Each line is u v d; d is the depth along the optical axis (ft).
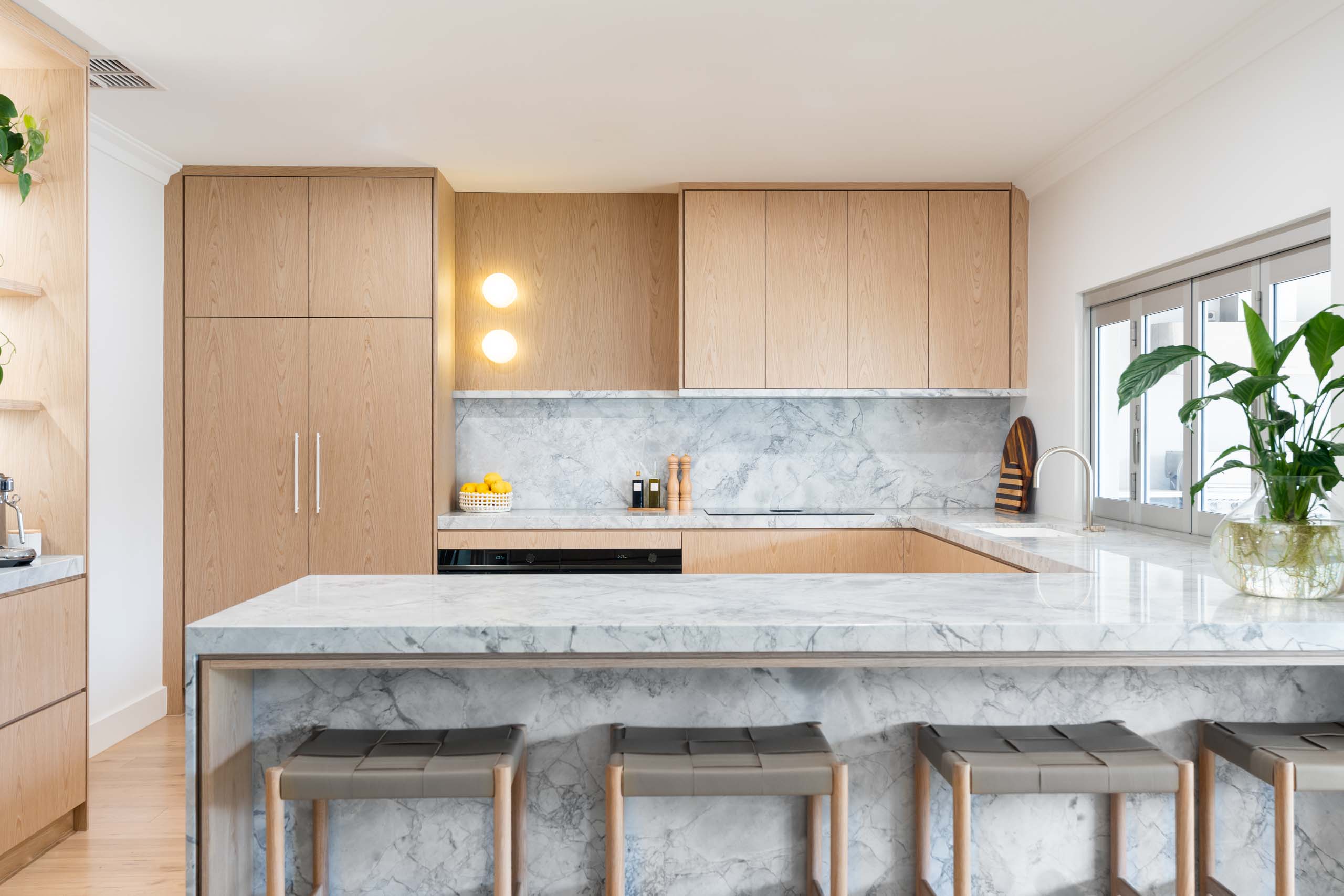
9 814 8.35
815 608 6.01
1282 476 6.32
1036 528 12.10
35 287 9.32
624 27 9.04
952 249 14.52
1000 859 6.25
